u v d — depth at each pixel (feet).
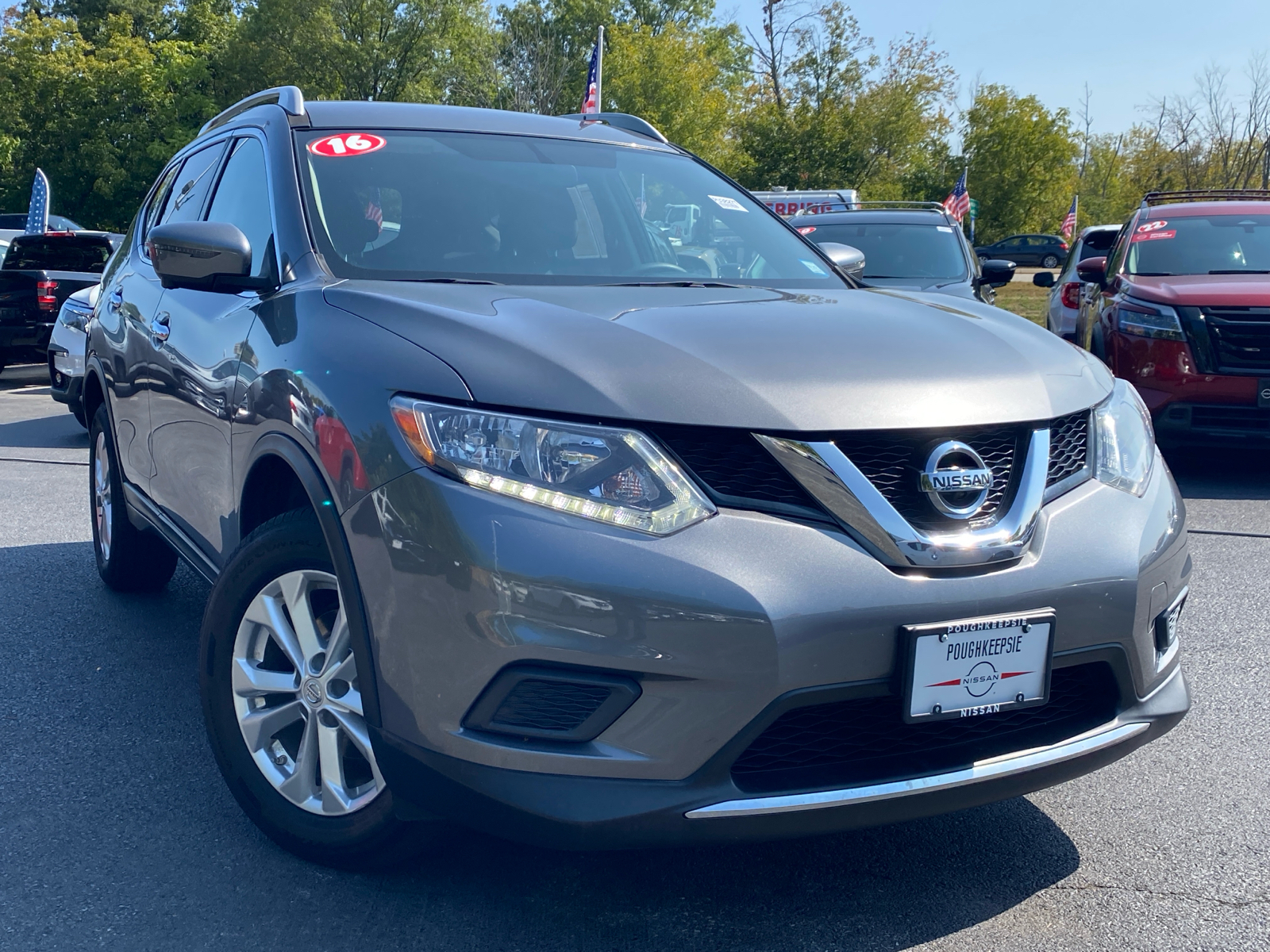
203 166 13.08
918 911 7.77
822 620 6.48
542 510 6.51
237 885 7.97
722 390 6.82
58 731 10.77
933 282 29.07
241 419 8.87
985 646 6.86
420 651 6.75
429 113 11.84
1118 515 7.63
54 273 42.86
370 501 6.98
